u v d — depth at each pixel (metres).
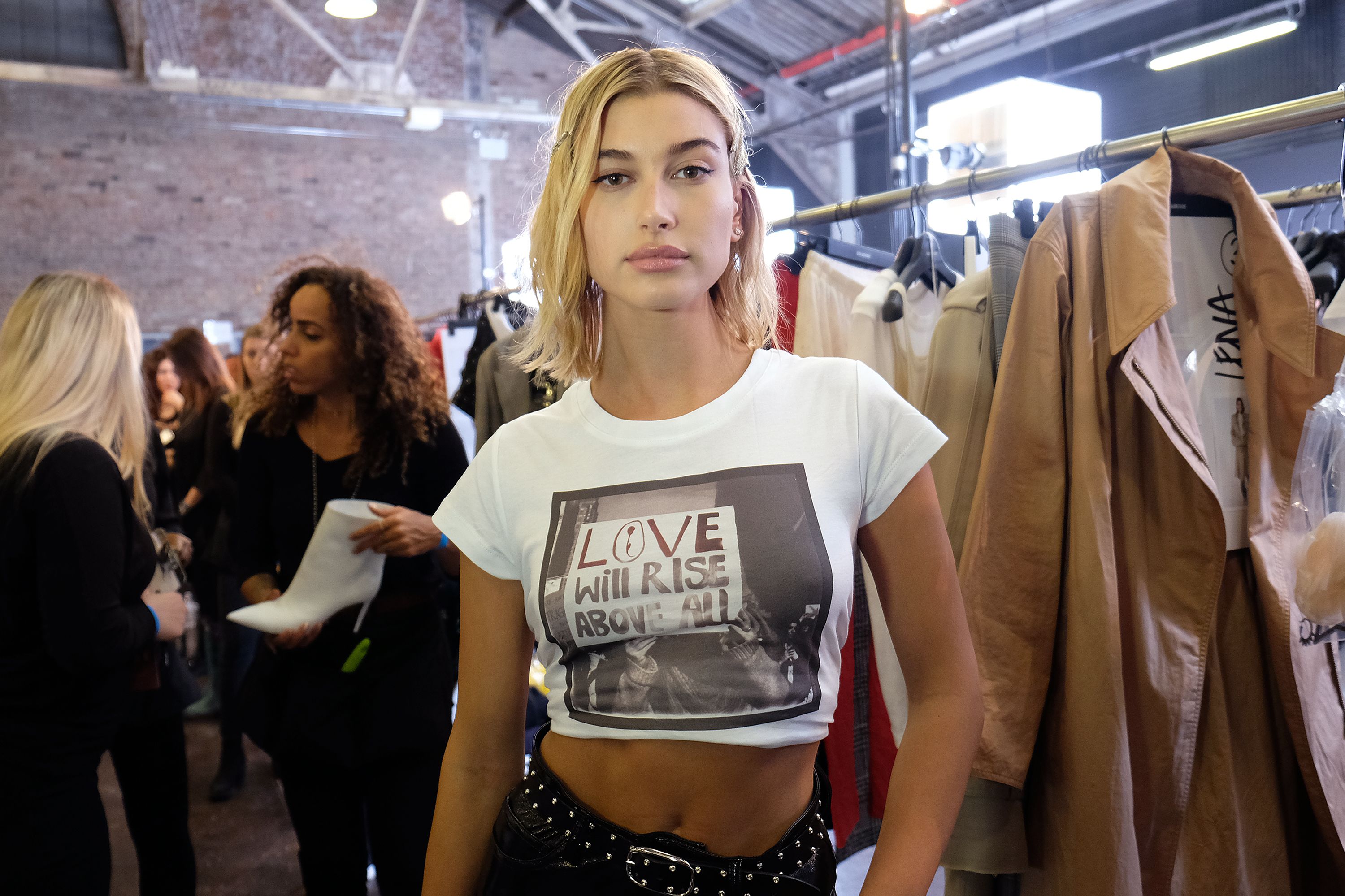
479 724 1.00
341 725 1.62
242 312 9.09
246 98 8.71
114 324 1.63
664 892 0.83
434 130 9.59
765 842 0.85
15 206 8.40
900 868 0.82
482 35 9.64
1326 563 1.12
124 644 1.49
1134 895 1.19
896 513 0.90
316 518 1.78
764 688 0.83
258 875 2.61
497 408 2.08
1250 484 1.32
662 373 0.91
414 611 1.72
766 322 1.01
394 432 1.80
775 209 4.82
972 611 1.27
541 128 9.97
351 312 1.76
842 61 6.37
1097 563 1.21
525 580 0.93
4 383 1.53
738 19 6.39
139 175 8.74
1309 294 1.25
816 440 0.88
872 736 1.75
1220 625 1.34
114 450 1.66
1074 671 1.22
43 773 1.42
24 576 1.43
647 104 0.86
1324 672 1.32
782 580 0.83
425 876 1.01
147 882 1.86
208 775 3.32
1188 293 1.35
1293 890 1.37
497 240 9.83
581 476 0.90
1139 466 1.29
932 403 1.47
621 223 0.87
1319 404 1.20
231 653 3.12
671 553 0.84
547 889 0.88
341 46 9.16
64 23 8.40
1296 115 1.21
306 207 9.26
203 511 3.45
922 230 1.95
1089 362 1.25
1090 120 2.72
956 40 5.14
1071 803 1.23
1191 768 1.25
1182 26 4.02
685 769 0.84
